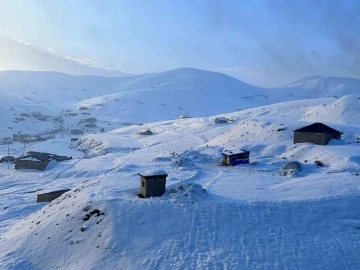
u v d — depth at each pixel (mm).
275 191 34281
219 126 119312
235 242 24391
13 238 30047
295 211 28344
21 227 32812
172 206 28812
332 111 104188
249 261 22281
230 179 41688
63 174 66938
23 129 176625
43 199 45531
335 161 50531
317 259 22391
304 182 37812
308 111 120000
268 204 29500
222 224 26516
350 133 73688
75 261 24422
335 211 28641
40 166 75062
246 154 58812
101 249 24719
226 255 22969
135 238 25359
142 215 27828
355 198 30766
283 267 21703
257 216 27516
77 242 26281
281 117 119250
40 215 34188
